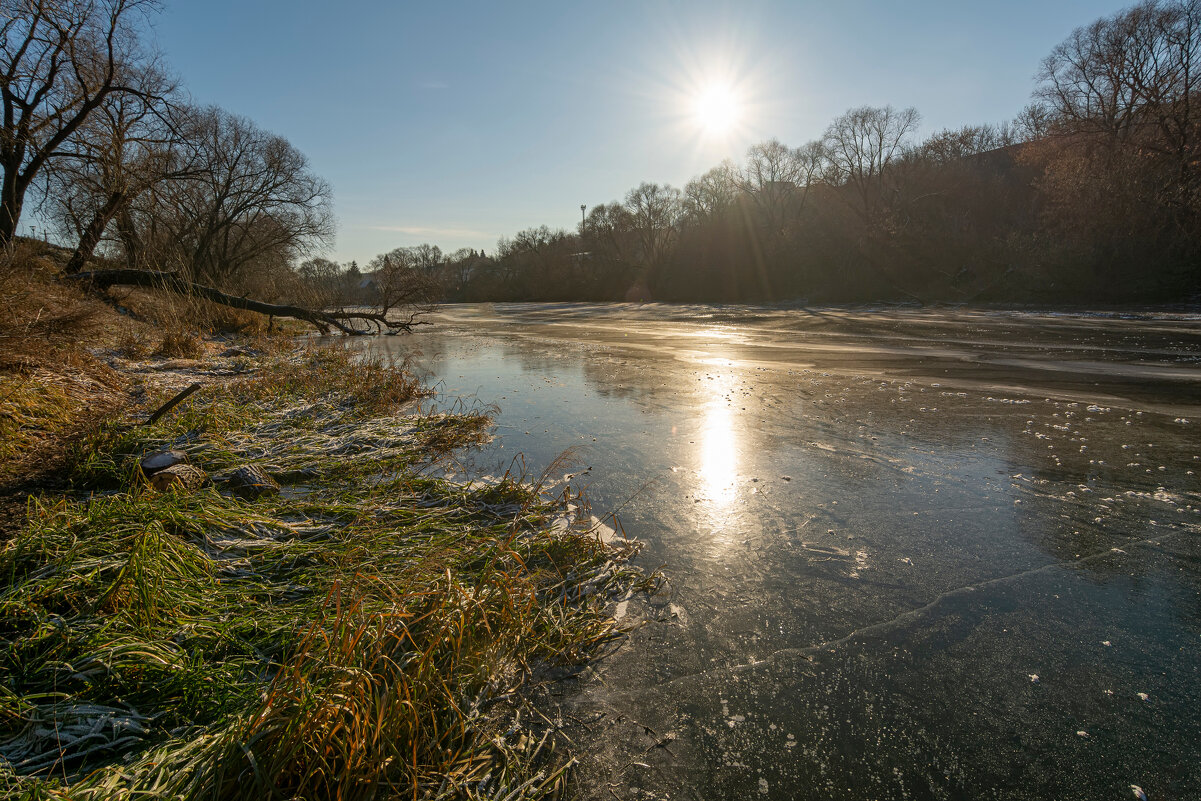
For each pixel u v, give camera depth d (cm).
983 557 381
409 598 291
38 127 1669
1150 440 595
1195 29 2742
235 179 2698
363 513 432
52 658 252
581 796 217
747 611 331
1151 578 349
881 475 532
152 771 198
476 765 226
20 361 707
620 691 271
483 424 738
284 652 254
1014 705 256
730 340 1673
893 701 261
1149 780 217
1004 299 2891
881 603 335
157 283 1659
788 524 439
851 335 1702
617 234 6059
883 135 3997
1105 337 1448
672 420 745
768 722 251
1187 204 2552
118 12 1752
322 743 206
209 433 611
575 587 348
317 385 948
